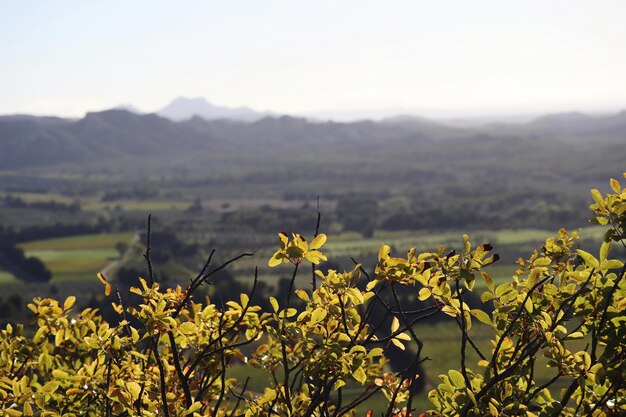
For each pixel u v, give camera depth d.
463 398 3.68
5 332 5.26
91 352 5.39
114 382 4.21
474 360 74.06
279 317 3.86
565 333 4.03
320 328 3.92
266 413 4.02
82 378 4.16
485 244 3.80
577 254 3.83
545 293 3.96
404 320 3.83
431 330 89.00
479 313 3.81
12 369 5.09
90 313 5.43
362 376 3.74
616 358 3.62
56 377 4.14
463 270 3.77
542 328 3.79
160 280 114.69
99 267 162.00
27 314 71.56
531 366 3.81
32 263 150.50
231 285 69.12
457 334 86.62
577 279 3.91
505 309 3.84
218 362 4.37
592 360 3.69
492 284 3.85
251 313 4.22
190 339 4.38
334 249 183.12
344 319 3.79
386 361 4.96
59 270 159.25
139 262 150.00
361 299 3.85
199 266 147.88
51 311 5.29
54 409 4.25
